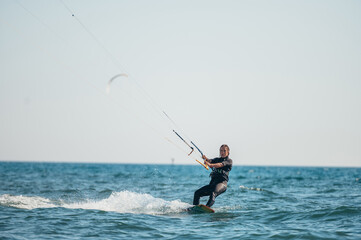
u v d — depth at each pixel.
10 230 31.86
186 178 139.12
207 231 33.03
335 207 45.50
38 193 66.12
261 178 157.75
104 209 43.78
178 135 45.12
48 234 30.81
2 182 98.56
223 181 44.66
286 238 30.47
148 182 106.38
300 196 64.88
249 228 34.44
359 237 30.44
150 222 36.53
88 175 162.62
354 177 178.38
